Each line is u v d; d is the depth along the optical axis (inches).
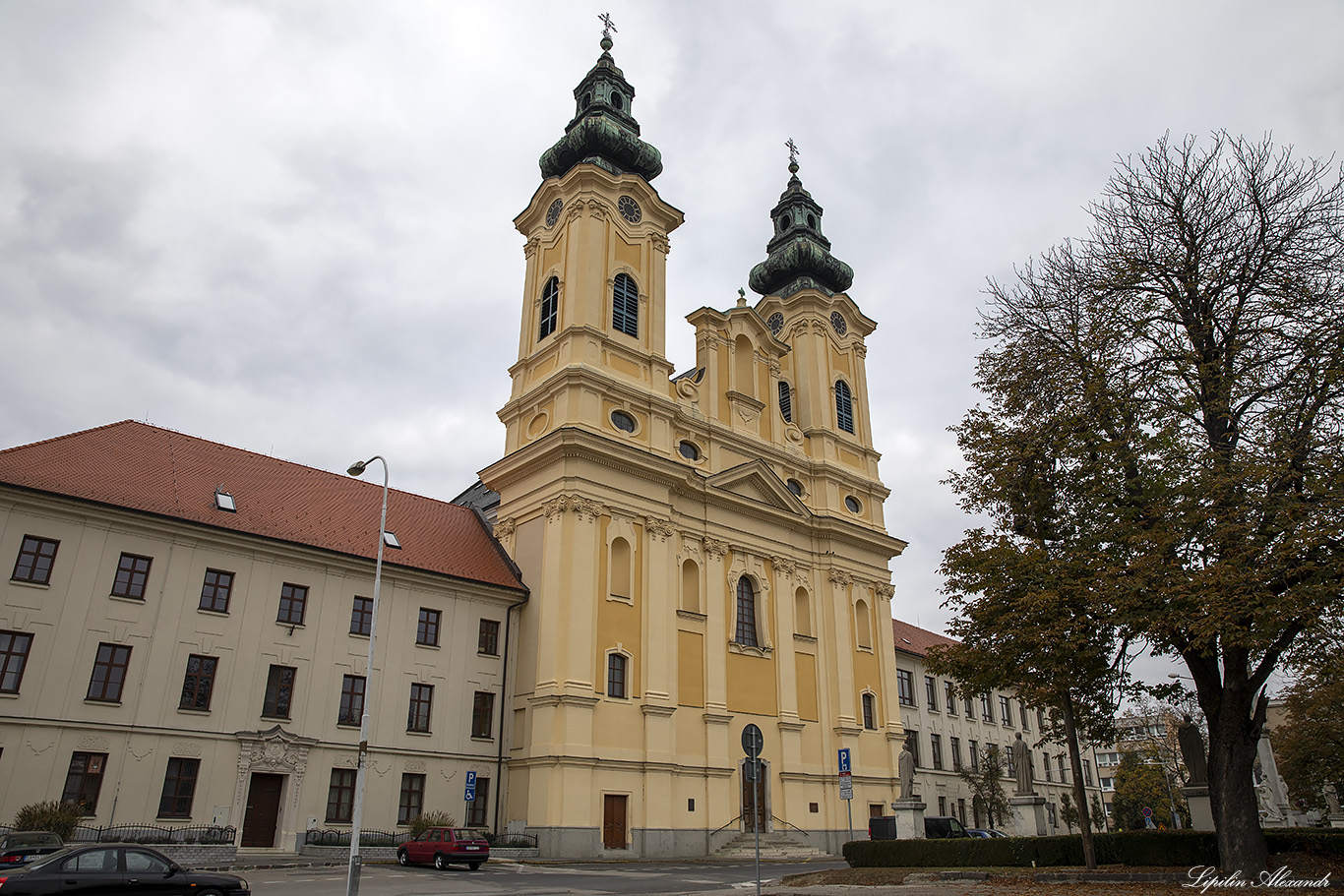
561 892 912.9
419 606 1531.7
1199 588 824.9
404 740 1453.0
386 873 1079.6
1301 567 797.2
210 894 742.5
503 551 1744.6
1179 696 962.1
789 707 1862.7
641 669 1626.5
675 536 1786.4
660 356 1878.7
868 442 2330.2
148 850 736.3
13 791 1111.6
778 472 2064.5
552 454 1662.2
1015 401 1081.4
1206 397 960.3
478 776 1519.4
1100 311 1045.8
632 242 1937.7
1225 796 869.8
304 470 1664.6
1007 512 1073.5
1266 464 854.5
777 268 2425.0
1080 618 920.9
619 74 2134.6
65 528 1222.9
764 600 1909.4
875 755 1999.3
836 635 2009.1
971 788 2549.2
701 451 1911.9
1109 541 948.6
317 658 1395.2
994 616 1009.5
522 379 1867.6
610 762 1519.4
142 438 1453.0
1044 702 986.1
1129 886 837.8
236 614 1334.9
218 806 1251.8
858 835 1882.4
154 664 1246.3
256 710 1317.7
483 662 1578.5
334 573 1450.5
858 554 2142.0
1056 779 2987.2
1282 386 925.2
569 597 1563.7
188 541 1318.9
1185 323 993.5
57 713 1159.6
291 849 1293.1
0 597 1152.8
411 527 1680.6
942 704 2600.9
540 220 2001.7
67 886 692.1
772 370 2176.4
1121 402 979.9
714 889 973.8
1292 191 978.1
